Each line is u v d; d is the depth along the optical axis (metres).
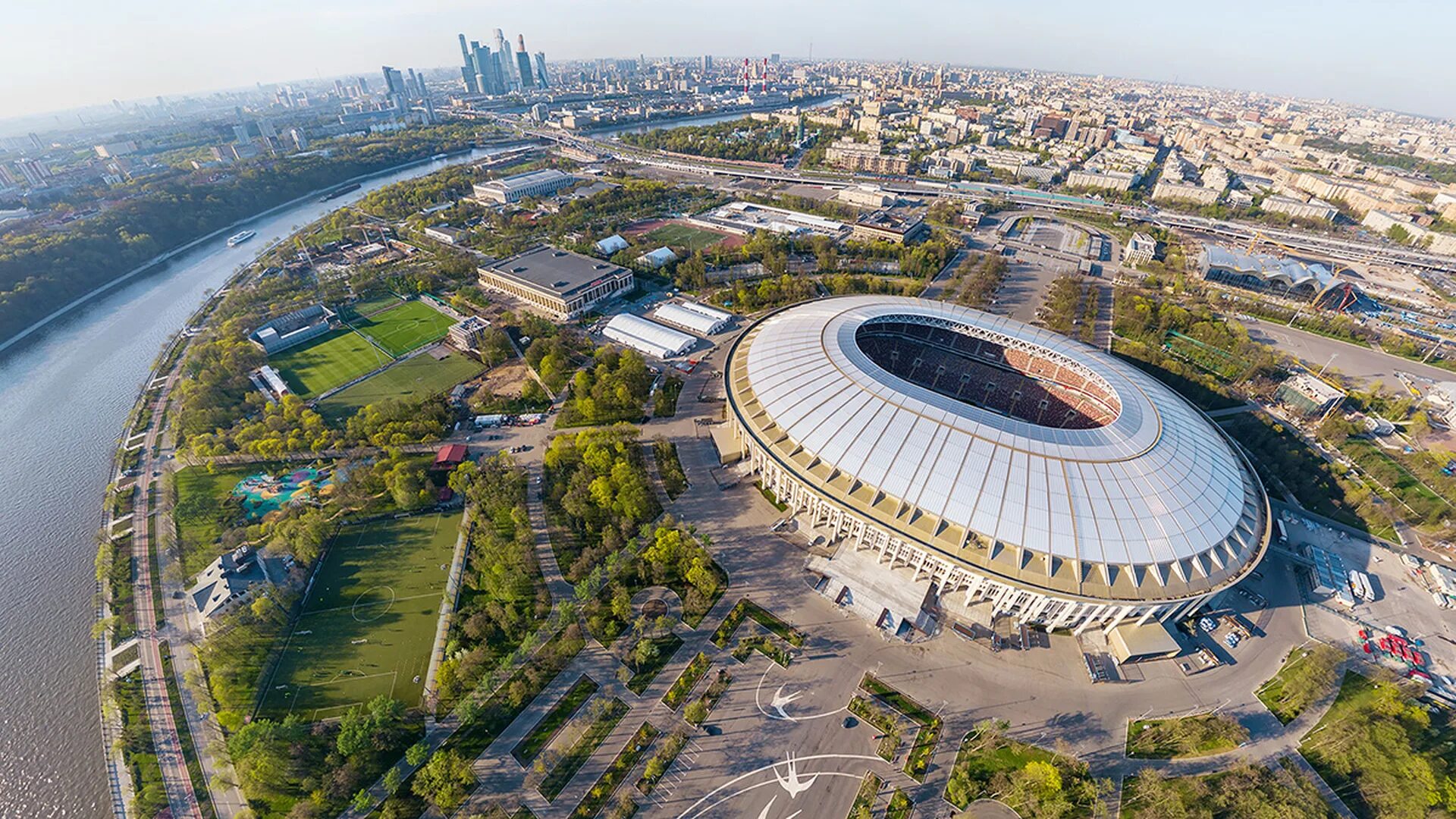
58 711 101.25
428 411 166.25
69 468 159.62
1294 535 134.88
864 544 125.50
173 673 105.00
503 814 85.00
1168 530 103.94
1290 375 190.25
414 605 117.25
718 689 101.50
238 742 87.81
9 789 90.81
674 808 86.81
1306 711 100.12
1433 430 171.50
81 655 110.06
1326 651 104.50
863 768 91.94
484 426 168.88
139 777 90.25
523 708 99.38
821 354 140.50
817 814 86.38
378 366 198.50
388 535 132.75
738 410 141.75
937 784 89.94
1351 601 118.38
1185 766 92.44
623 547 127.56
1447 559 129.62
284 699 100.62
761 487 143.50
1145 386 137.12
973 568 103.75
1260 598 119.50
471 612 114.25
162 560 126.88
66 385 199.50
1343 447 163.50
